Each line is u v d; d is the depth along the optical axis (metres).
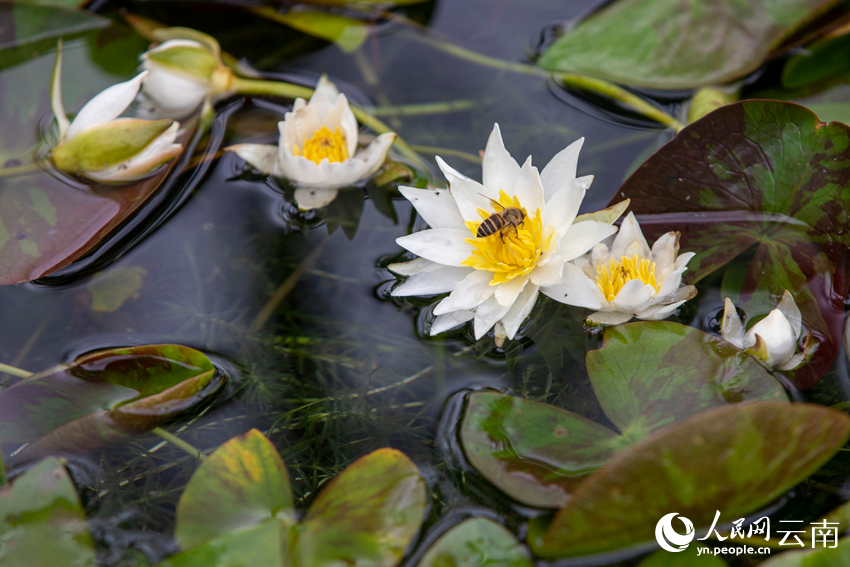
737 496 0.53
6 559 0.53
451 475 0.55
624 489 0.52
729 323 0.56
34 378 0.55
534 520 0.54
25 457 0.55
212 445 0.55
